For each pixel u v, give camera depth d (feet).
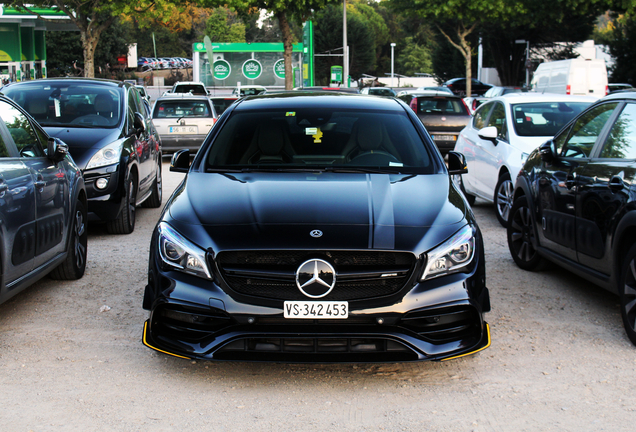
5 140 14.92
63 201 17.34
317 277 11.06
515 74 169.78
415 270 11.33
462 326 11.67
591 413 10.75
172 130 50.55
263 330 11.21
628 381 12.03
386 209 12.42
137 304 16.61
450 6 103.09
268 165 14.61
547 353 13.46
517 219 20.77
